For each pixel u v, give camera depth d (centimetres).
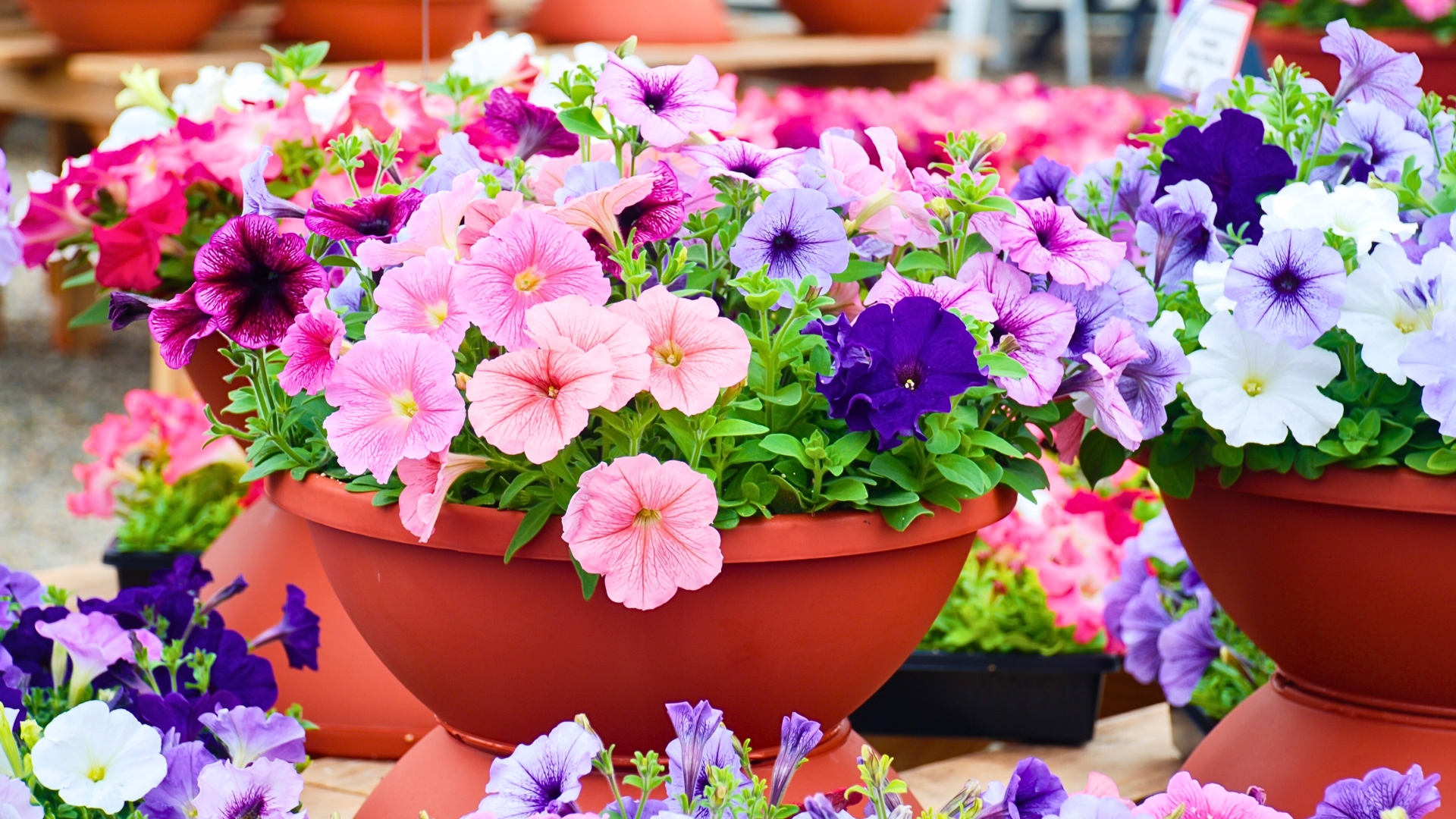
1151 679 250
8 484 568
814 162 217
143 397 289
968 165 220
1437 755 221
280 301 211
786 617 208
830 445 206
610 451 207
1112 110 418
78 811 215
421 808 218
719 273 214
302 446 218
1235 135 225
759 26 643
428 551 209
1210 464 220
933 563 212
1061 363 214
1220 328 215
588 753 204
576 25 473
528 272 205
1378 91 230
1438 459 212
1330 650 222
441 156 220
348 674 247
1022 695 250
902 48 557
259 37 455
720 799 199
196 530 277
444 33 394
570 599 207
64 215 246
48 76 418
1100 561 259
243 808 212
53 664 225
